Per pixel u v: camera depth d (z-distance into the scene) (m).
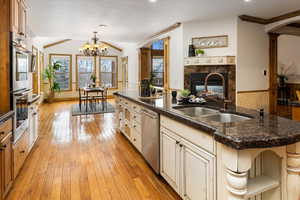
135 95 4.05
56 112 7.32
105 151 3.63
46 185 2.50
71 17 4.81
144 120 3.02
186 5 4.07
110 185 2.50
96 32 6.45
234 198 1.37
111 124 5.59
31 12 4.42
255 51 5.10
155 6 4.12
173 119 2.17
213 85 5.07
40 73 9.05
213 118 2.36
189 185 1.91
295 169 1.51
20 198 2.23
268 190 1.62
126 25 5.57
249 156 1.34
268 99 5.41
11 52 2.51
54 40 9.89
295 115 3.44
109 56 11.53
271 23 5.06
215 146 1.56
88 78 11.22
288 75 7.53
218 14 4.68
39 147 3.81
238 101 4.91
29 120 3.36
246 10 4.42
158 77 8.76
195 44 5.23
